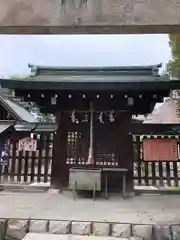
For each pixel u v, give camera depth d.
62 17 2.41
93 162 7.75
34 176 8.94
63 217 4.94
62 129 8.20
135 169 9.02
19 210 5.52
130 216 5.10
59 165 8.11
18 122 9.47
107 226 4.54
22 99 8.09
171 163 9.49
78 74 9.12
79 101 8.09
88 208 5.88
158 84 7.12
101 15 2.38
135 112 8.35
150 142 8.23
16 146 9.05
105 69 9.09
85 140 8.11
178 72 13.52
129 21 2.36
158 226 4.40
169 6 2.35
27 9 2.44
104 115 8.12
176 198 7.30
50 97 7.96
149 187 8.50
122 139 8.05
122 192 7.80
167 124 8.35
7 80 7.29
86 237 4.30
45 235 4.39
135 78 8.25
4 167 9.00
